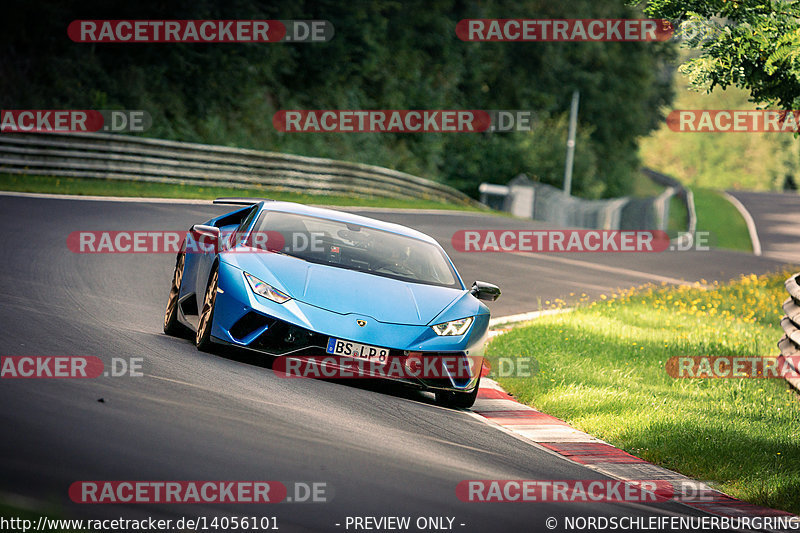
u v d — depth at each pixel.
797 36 34.94
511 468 21.58
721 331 52.50
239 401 21.73
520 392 33.84
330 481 16.66
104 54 131.12
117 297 37.94
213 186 111.75
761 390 37.28
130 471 14.97
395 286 28.77
